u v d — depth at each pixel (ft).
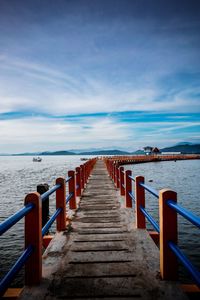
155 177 112.47
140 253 12.74
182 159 291.38
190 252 27.61
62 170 194.70
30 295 8.85
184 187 81.51
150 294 8.87
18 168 233.96
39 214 9.37
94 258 12.12
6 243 32.73
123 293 8.98
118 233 16.14
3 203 61.16
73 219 20.01
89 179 51.96
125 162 177.88
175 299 8.57
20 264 7.59
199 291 9.03
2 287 6.20
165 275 9.69
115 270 10.78
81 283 9.70
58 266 11.21
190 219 6.62
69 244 14.15
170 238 9.50
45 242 16.20
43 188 32.30
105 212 22.45
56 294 8.95
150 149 312.50
